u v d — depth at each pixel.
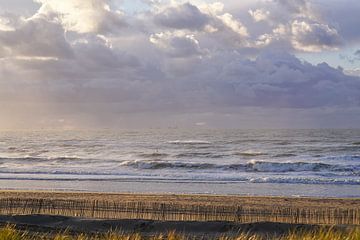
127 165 42.94
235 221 17.17
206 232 15.87
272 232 15.66
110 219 17.03
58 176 36.28
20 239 10.41
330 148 63.56
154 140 90.94
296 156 53.59
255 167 40.94
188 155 55.84
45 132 153.62
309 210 19.30
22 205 19.38
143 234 15.61
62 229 15.62
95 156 56.97
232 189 29.61
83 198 23.44
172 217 18.12
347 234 10.84
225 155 55.38
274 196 26.12
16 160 48.81
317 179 33.31
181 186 31.02
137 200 22.91
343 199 24.45
